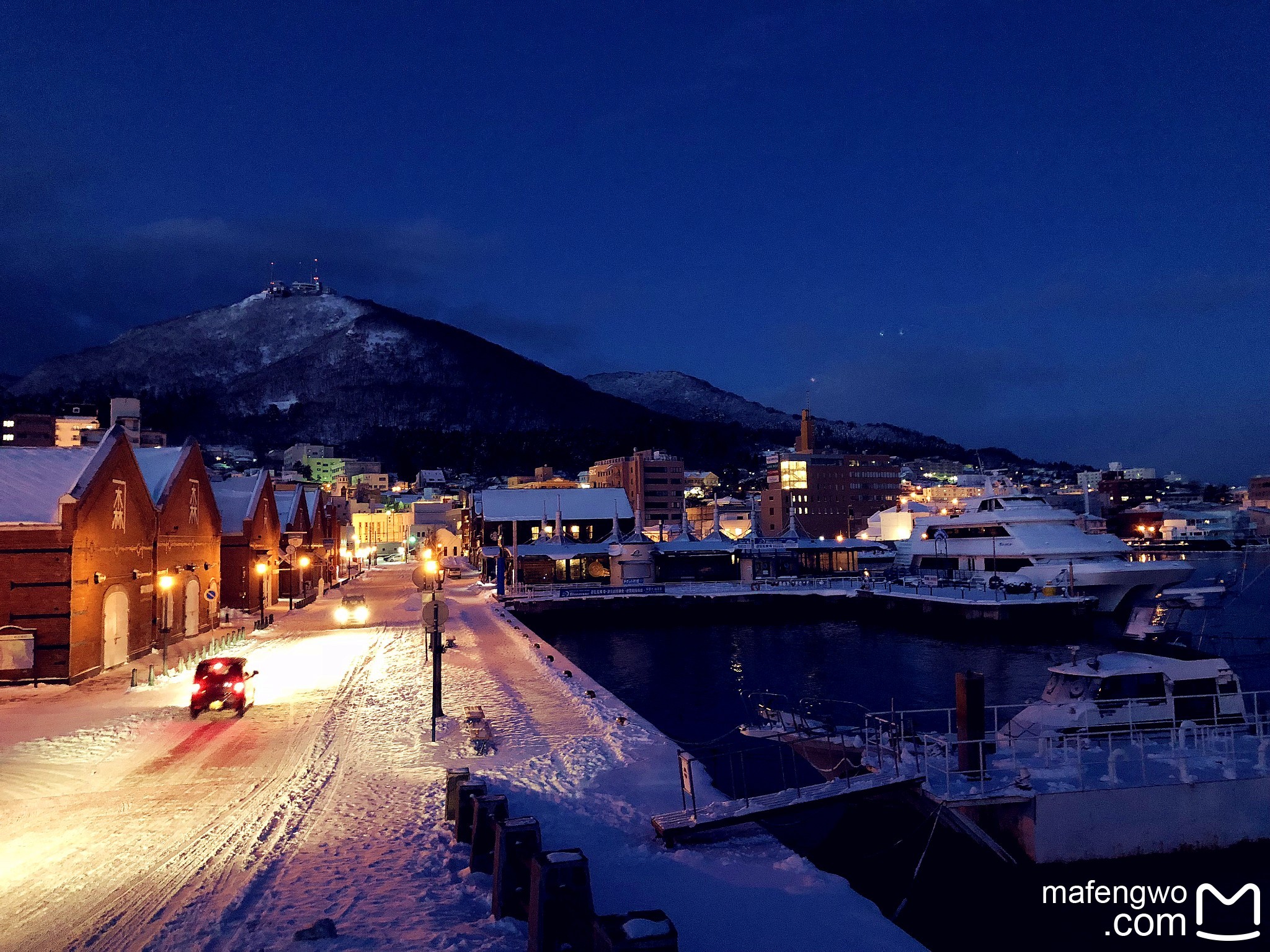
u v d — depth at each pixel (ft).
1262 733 73.26
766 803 53.16
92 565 105.60
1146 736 74.02
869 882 59.88
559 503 327.26
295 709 82.33
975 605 213.66
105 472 109.40
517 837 33.53
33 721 76.79
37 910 34.45
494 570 331.36
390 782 55.88
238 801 51.08
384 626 167.53
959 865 60.59
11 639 96.63
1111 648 191.42
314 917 33.40
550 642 213.66
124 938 31.58
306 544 244.63
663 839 48.08
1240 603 276.62
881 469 584.81
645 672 168.55
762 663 179.52
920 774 60.18
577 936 25.99
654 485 555.28
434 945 30.32
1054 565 233.76
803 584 275.39
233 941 31.07
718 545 300.81
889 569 301.63
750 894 40.93
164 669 107.45
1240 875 57.52
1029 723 76.54
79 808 49.85
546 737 71.20
